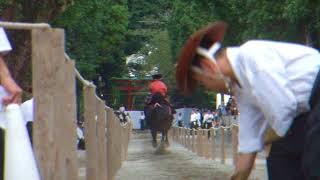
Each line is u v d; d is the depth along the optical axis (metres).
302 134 5.70
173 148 35.75
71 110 7.14
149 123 32.03
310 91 5.46
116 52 62.53
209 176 18.69
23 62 15.37
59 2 16.56
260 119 5.83
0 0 16.14
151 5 82.88
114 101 73.69
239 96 5.79
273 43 5.56
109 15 43.19
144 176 18.97
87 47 40.69
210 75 5.59
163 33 85.31
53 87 7.10
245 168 5.97
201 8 49.81
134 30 78.38
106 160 14.01
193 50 5.58
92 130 12.00
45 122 7.07
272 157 5.94
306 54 5.52
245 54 5.46
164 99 32.31
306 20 31.92
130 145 39.34
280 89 5.34
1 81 6.54
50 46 7.07
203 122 64.44
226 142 26.91
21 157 5.85
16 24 6.86
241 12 40.81
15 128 5.91
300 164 5.82
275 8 34.75
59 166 7.11
